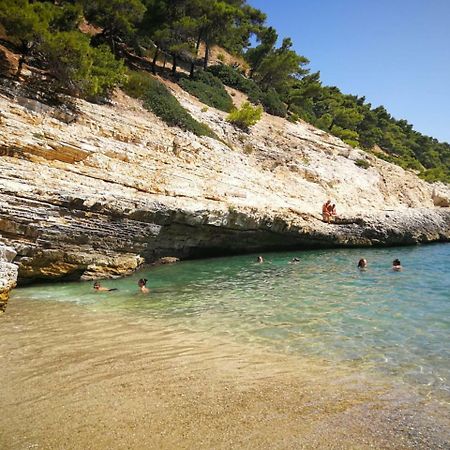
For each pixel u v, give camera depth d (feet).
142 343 29.99
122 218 53.98
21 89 63.87
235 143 105.60
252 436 18.10
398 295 47.37
